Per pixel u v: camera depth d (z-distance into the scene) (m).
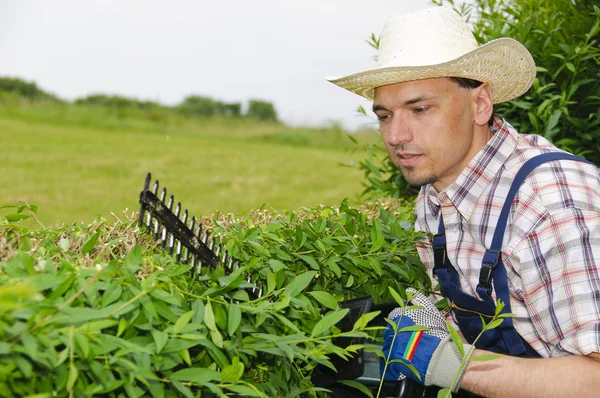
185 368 1.47
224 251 1.84
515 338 2.06
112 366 1.27
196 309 1.48
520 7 3.70
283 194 14.05
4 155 17.31
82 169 16.00
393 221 2.57
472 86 2.15
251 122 40.66
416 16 2.19
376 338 2.11
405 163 2.15
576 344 1.81
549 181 1.98
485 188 2.12
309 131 35.72
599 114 3.27
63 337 1.18
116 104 41.44
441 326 2.10
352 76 2.15
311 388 1.74
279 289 1.79
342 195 14.02
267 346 1.54
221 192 14.01
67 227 1.85
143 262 1.53
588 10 3.43
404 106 2.10
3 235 1.66
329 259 2.08
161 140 25.67
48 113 30.56
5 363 1.12
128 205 11.52
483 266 2.05
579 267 1.84
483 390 1.93
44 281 1.25
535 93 3.29
